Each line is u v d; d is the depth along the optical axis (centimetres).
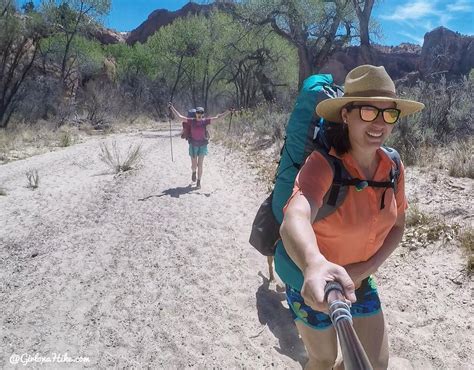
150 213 768
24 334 411
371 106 208
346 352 108
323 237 225
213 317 437
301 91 332
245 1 2531
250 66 3350
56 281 516
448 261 482
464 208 589
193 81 4103
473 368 343
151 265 554
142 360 373
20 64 3077
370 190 218
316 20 2320
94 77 3916
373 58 2217
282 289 488
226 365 366
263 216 352
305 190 207
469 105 1012
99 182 1046
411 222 575
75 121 2762
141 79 4353
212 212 769
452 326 389
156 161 1336
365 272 237
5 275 537
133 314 442
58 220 753
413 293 444
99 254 592
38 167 1318
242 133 1769
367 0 2175
